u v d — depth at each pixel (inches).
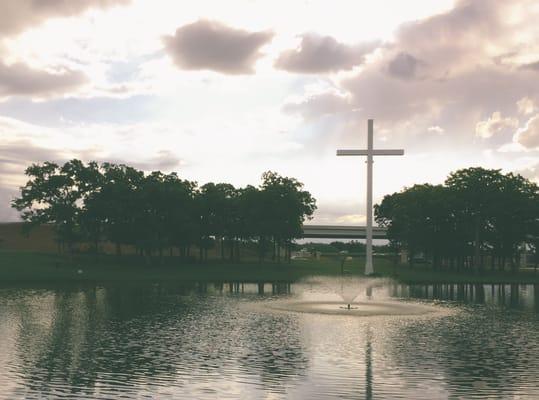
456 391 743.1
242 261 4564.5
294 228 4227.4
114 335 1163.3
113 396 703.7
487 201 3863.2
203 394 716.7
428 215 4185.5
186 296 2074.3
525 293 2469.2
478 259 3919.8
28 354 959.0
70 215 3853.3
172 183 3949.3
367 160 3737.7
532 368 882.1
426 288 2711.6
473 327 1347.2
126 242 3870.6
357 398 706.8
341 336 1181.1
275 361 916.6
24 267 3201.3
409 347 1058.7
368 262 3646.7
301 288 2554.1
